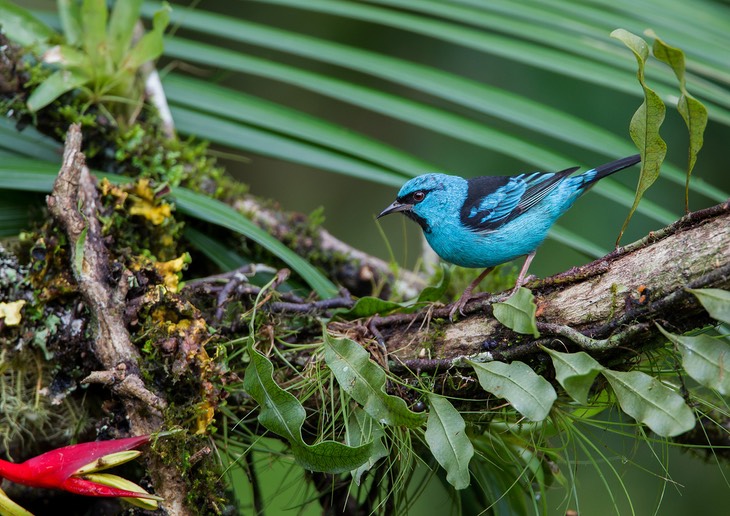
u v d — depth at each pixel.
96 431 4.79
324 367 4.66
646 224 8.31
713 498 7.39
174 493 4.36
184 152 6.39
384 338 4.94
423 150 9.53
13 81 5.90
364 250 9.76
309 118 6.51
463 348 4.67
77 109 6.09
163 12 5.92
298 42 6.54
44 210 5.52
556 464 5.30
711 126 8.46
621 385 3.93
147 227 5.46
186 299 4.80
